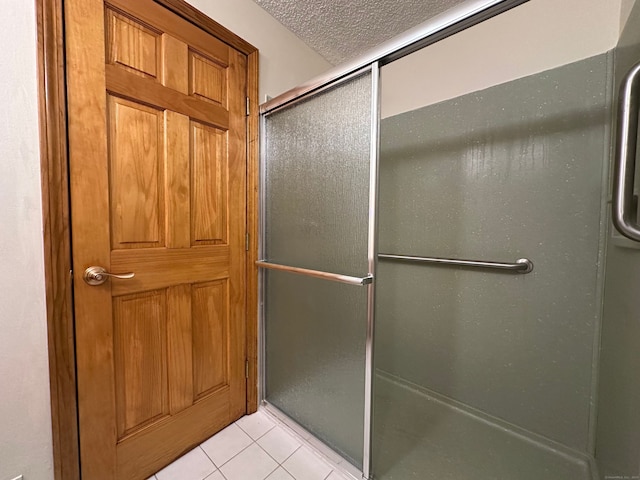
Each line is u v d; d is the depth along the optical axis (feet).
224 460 3.82
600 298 3.54
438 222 5.00
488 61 4.34
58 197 2.75
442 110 4.86
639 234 1.92
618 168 2.00
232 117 4.29
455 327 4.88
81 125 2.87
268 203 4.75
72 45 2.78
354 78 3.39
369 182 3.28
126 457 3.35
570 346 3.79
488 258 4.45
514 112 4.12
